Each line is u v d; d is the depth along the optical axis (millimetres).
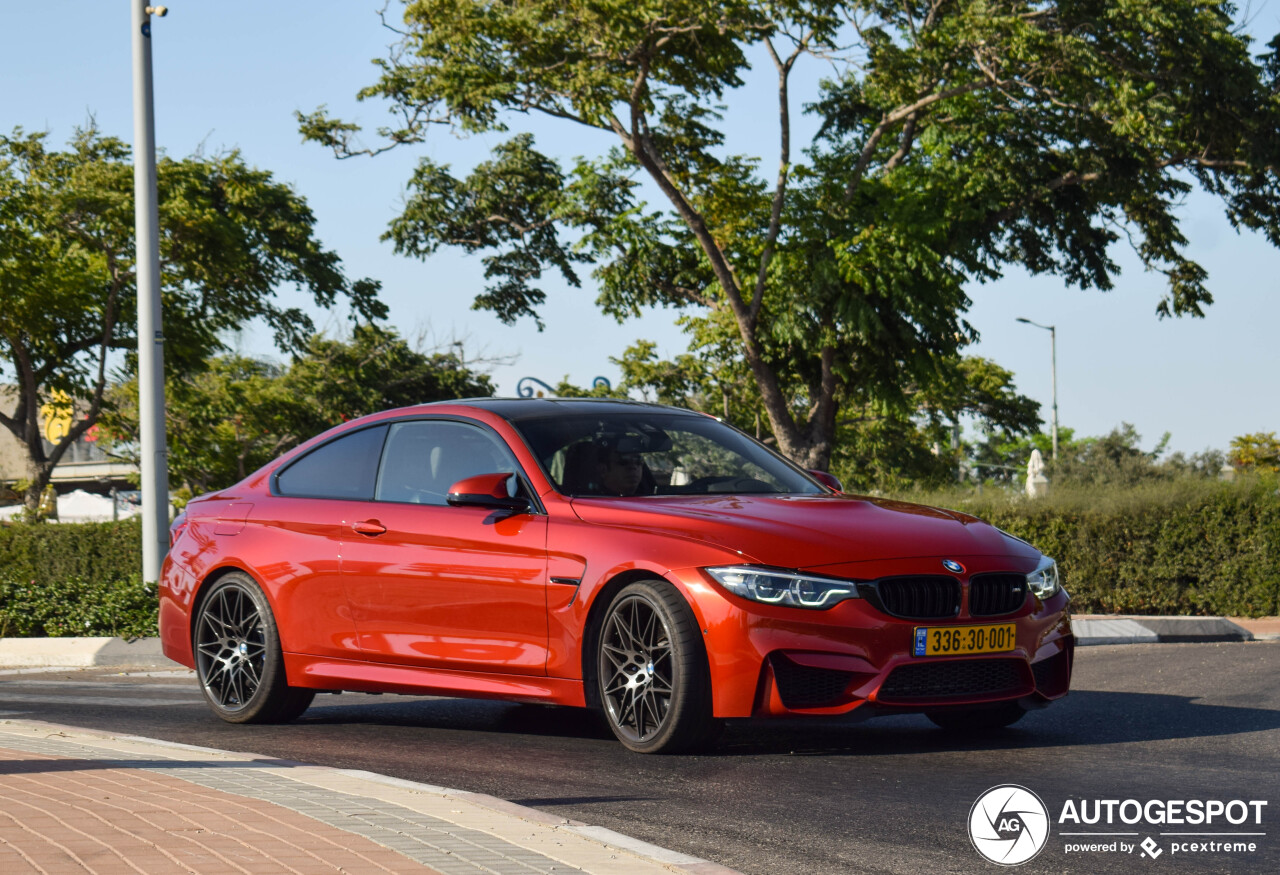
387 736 6758
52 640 11742
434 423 6996
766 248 29641
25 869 3463
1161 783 5250
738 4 25547
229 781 4949
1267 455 63406
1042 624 5988
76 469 80125
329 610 6922
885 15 29094
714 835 4438
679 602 5699
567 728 6898
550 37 26125
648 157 28562
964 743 6262
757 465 6949
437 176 37531
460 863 3688
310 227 40875
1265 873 3977
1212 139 29141
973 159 31672
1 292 35438
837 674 5566
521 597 6195
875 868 4016
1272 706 7598
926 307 29234
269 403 46781
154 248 13531
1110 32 27156
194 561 7590
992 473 69938
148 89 13625
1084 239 32594
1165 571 13844
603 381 17000
